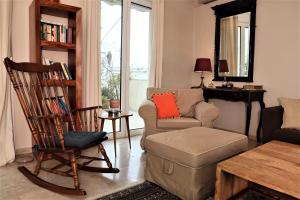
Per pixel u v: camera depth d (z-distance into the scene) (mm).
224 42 4168
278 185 1266
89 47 3086
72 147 1865
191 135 2119
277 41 3451
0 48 2383
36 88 2225
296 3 3236
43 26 2602
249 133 3787
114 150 2945
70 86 2863
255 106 3715
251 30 3730
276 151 1824
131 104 3857
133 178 2180
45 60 2674
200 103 3318
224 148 1908
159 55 3945
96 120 2426
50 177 2146
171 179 1901
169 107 3146
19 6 2633
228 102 4109
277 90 3473
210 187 1847
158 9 3875
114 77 3643
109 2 3480
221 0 4199
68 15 2904
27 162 2475
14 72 2117
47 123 1944
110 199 1794
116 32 3594
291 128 2602
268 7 3537
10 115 2469
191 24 4660
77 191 1805
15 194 1822
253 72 3756
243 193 1815
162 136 2098
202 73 4406
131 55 3791
